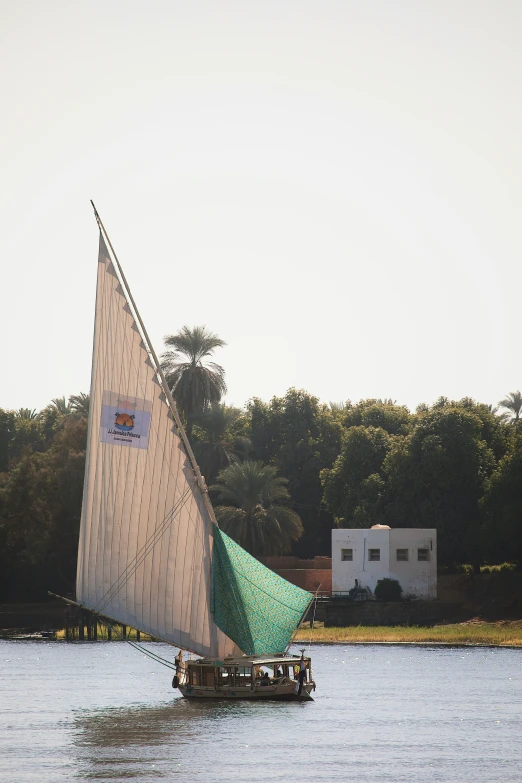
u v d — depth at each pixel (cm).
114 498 14400
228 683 15362
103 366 14450
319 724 13788
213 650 14912
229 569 14725
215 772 11125
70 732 13200
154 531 14488
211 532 14738
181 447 14625
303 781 10769
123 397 14462
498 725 13900
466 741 12788
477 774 11112
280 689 15412
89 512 14312
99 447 14388
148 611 14412
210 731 13262
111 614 14300
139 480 14462
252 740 12738
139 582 14400
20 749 12212
